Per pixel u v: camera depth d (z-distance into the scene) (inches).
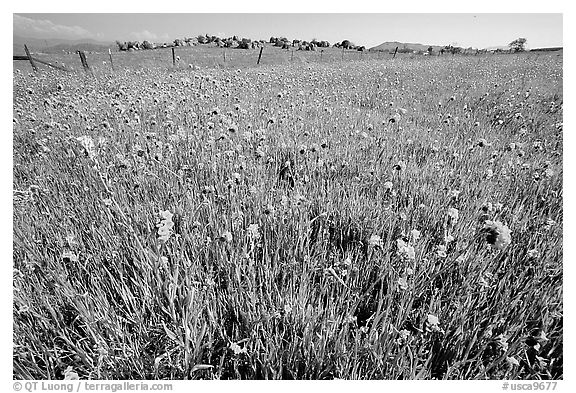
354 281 93.9
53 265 95.3
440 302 89.3
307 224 112.4
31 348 81.5
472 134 224.1
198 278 92.6
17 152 176.2
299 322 84.0
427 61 684.1
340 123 234.2
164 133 195.9
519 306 90.7
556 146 204.5
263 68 584.1
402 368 74.0
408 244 94.0
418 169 160.1
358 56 847.7
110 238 106.0
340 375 75.7
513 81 416.2
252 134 185.8
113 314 82.0
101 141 156.9
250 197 127.3
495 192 145.3
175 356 79.7
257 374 80.1
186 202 122.0
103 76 430.9
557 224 122.6
